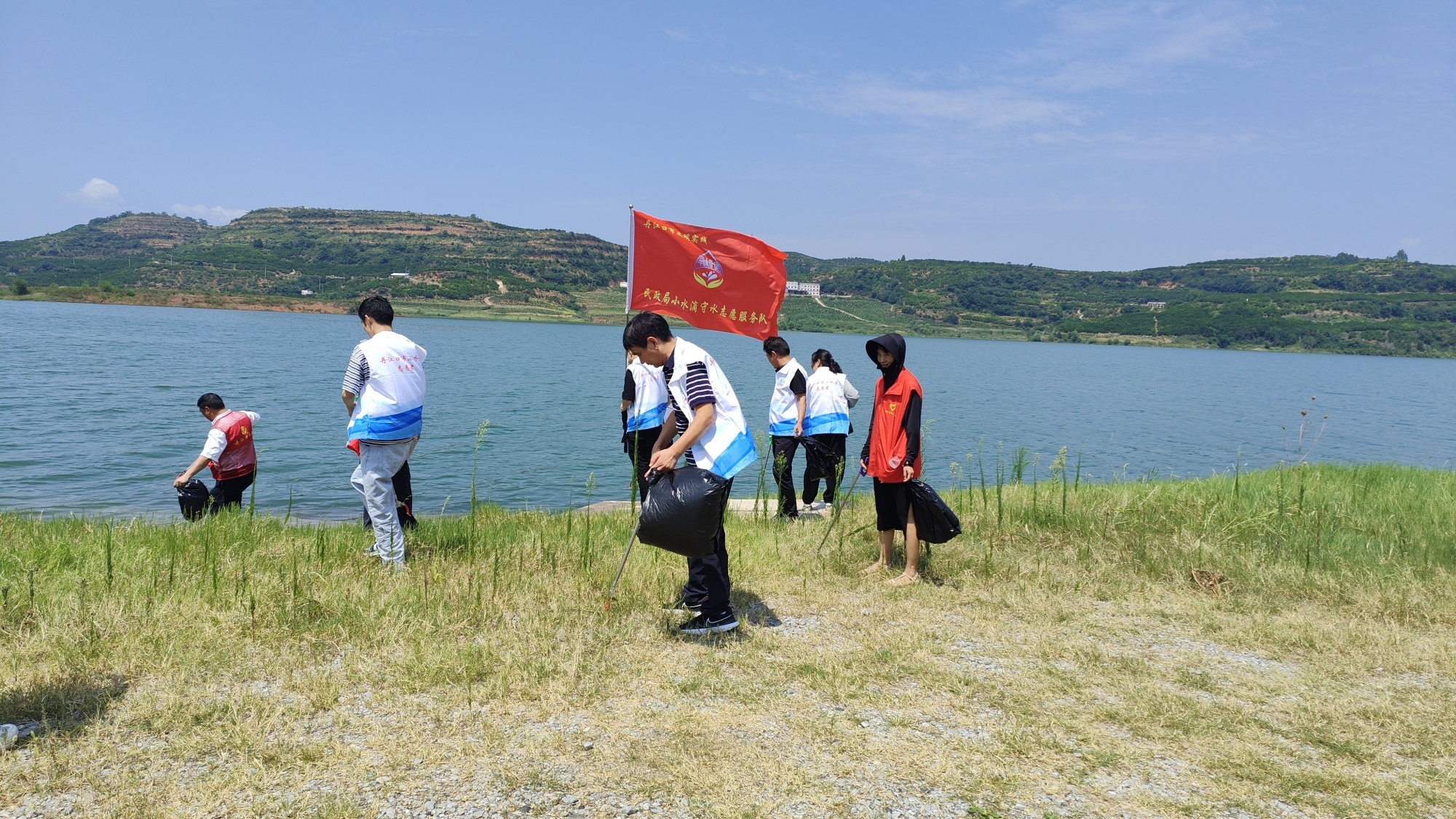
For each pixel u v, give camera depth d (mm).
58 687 3445
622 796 2797
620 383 39469
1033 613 5086
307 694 3543
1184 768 3152
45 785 2746
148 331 71312
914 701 3686
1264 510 7578
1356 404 48969
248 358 44938
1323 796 2971
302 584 4949
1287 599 5504
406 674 3744
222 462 7984
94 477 13680
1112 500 8289
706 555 4395
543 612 4734
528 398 30984
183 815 2607
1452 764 3254
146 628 4129
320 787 2803
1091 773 3078
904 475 5633
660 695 3682
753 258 7711
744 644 4383
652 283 7574
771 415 8172
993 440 24828
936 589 5562
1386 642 4660
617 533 6930
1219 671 4230
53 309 119250
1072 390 50969
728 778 2934
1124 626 4926
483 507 8570
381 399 5441
